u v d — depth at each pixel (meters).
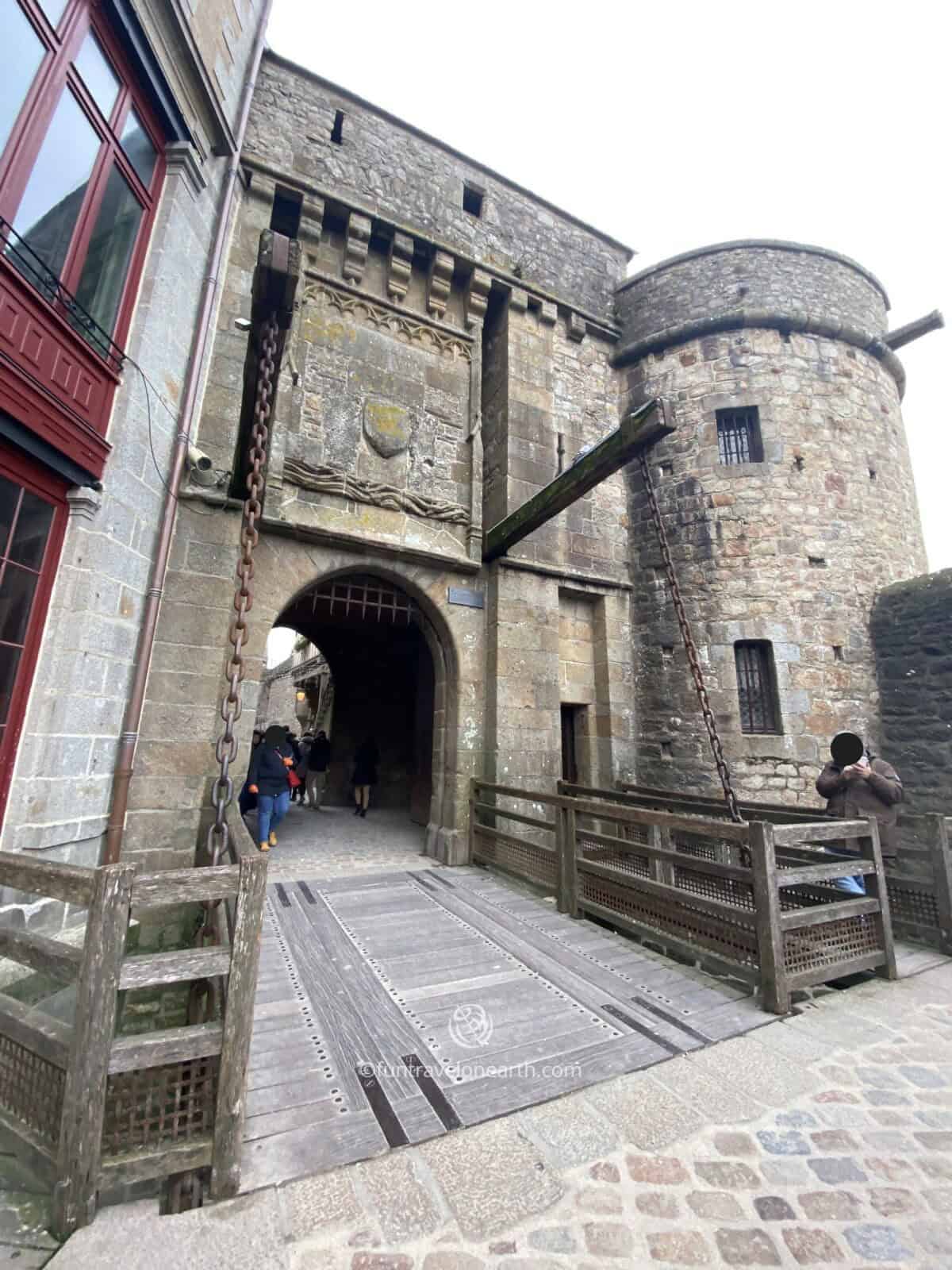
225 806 2.77
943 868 4.07
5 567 3.33
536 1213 1.73
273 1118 2.12
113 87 4.11
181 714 5.14
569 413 8.43
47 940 1.97
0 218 3.13
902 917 4.32
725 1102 2.29
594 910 4.38
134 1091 1.77
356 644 12.08
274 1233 1.63
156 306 4.66
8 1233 1.63
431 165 8.02
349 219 6.96
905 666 7.18
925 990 3.42
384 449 6.75
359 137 7.47
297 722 20.95
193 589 5.38
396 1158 1.94
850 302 8.74
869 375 8.67
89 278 3.96
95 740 4.14
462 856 6.36
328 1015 2.91
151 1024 3.42
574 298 8.98
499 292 8.23
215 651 5.39
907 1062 2.59
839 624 7.43
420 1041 2.70
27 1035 1.88
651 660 8.02
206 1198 1.75
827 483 7.89
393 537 6.65
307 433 6.35
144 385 4.54
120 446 4.26
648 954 3.83
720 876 3.48
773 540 7.64
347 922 4.28
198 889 1.87
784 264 8.62
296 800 11.95
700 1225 1.69
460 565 6.96
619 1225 1.69
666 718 7.72
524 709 7.01
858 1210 1.76
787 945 3.22
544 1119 2.16
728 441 8.30
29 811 3.47
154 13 4.32
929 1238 1.66
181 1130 1.79
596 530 8.29
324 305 6.80
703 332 8.50
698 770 7.32
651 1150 2.00
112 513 4.21
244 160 6.43
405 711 12.08
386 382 7.02
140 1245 1.57
